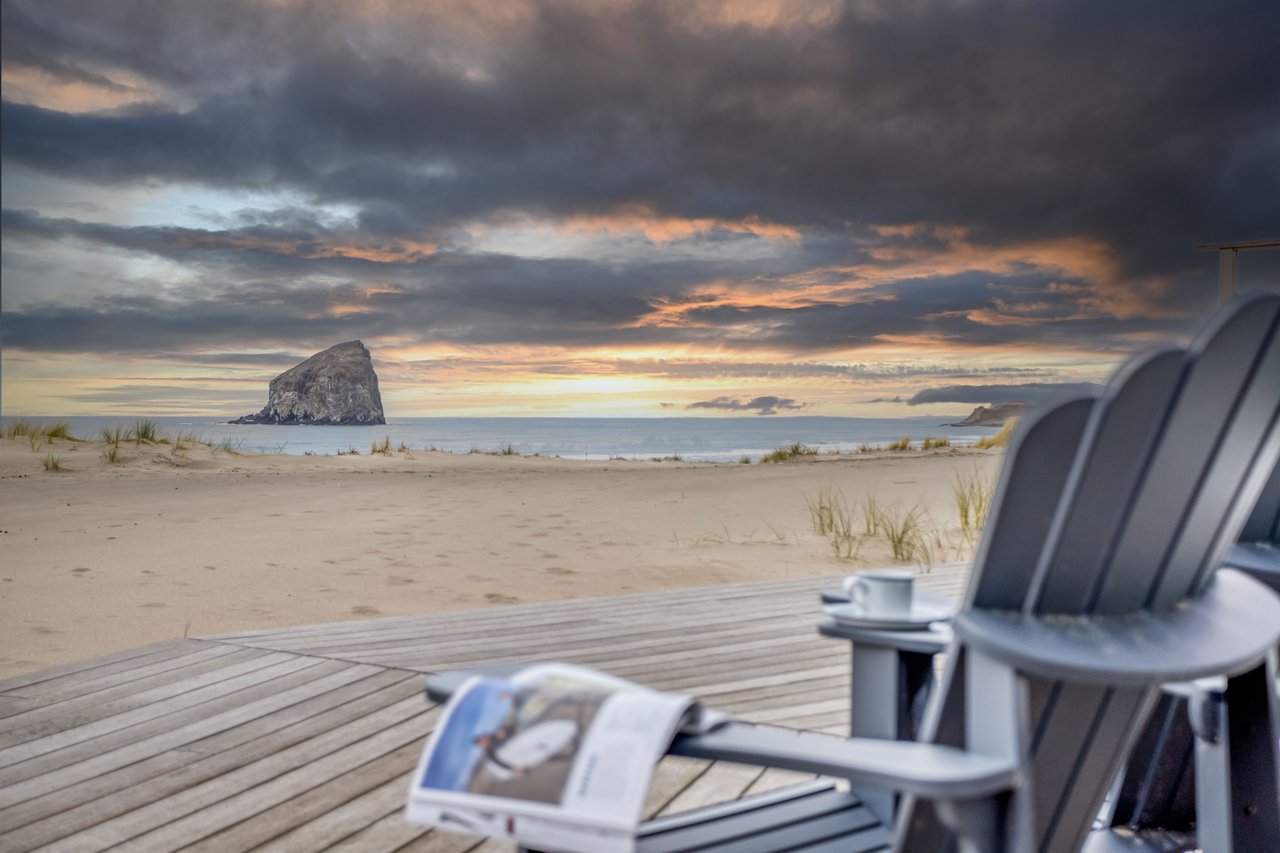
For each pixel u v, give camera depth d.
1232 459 1.25
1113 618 1.19
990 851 1.04
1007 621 1.10
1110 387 1.09
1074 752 1.30
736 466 18.08
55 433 16.73
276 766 2.62
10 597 5.42
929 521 9.29
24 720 3.00
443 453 20.73
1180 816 2.14
